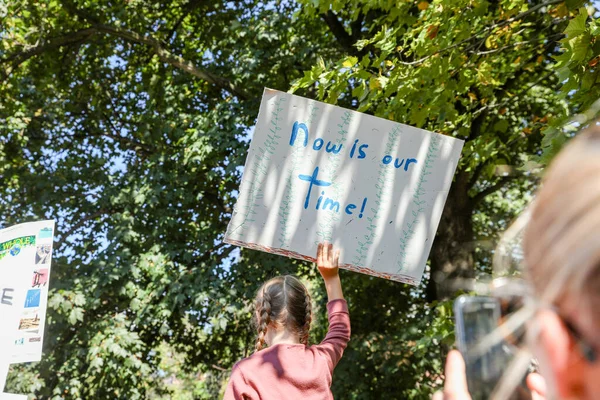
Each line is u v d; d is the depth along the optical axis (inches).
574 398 14.6
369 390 401.4
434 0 187.5
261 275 382.0
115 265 371.2
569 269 13.9
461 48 199.8
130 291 373.4
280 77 391.9
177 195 381.1
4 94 428.1
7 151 427.2
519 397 21.6
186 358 459.5
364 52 331.0
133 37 403.9
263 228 104.6
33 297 144.5
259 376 77.2
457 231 339.0
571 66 123.7
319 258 101.5
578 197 14.0
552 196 14.6
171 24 453.4
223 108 385.7
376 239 104.5
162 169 389.7
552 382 14.9
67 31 434.0
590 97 125.1
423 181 105.8
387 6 216.5
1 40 401.4
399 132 106.5
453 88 200.4
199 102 435.2
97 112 445.1
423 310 420.8
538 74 328.5
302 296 84.9
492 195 423.8
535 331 15.1
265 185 105.5
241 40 404.8
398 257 104.1
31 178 412.2
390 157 106.3
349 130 106.8
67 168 426.6
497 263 19.0
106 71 452.4
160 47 401.4
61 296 357.7
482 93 235.3
